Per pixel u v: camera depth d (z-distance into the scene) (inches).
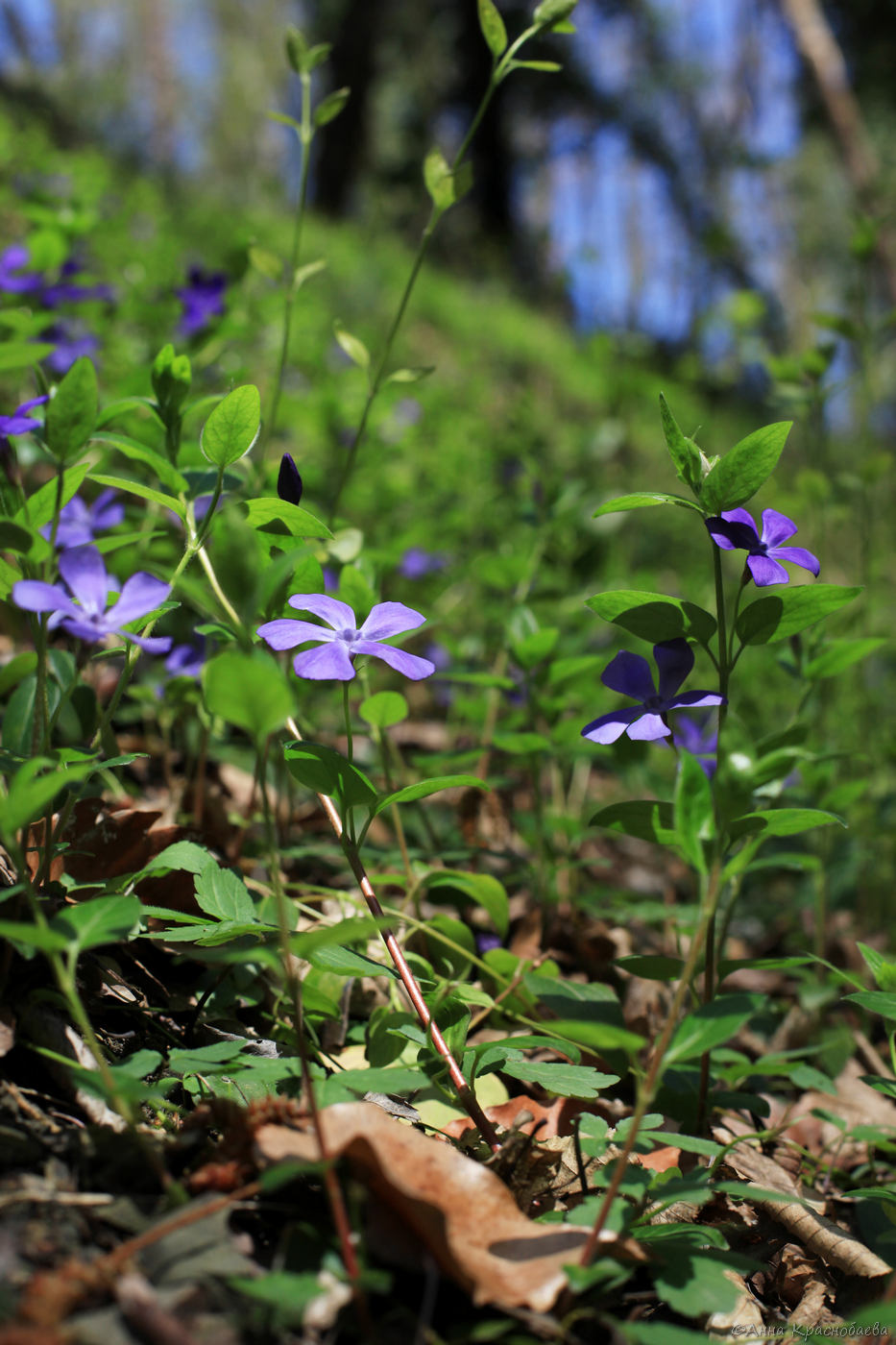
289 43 20.4
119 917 13.6
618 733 15.1
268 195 125.6
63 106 134.7
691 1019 13.4
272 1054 16.1
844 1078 20.5
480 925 21.2
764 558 14.9
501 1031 18.4
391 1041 15.9
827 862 22.8
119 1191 13.7
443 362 86.0
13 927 12.9
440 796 26.8
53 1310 12.4
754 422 101.7
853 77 144.7
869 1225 16.4
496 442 37.9
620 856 30.0
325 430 32.2
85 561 14.1
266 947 13.4
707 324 45.8
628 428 45.6
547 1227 13.7
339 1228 12.9
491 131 192.7
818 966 21.9
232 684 12.4
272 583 12.8
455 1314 13.3
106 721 15.8
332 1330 13.0
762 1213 16.2
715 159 164.4
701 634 15.4
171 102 283.4
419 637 33.4
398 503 34.0
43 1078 14.4
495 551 32.9
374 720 16.0
